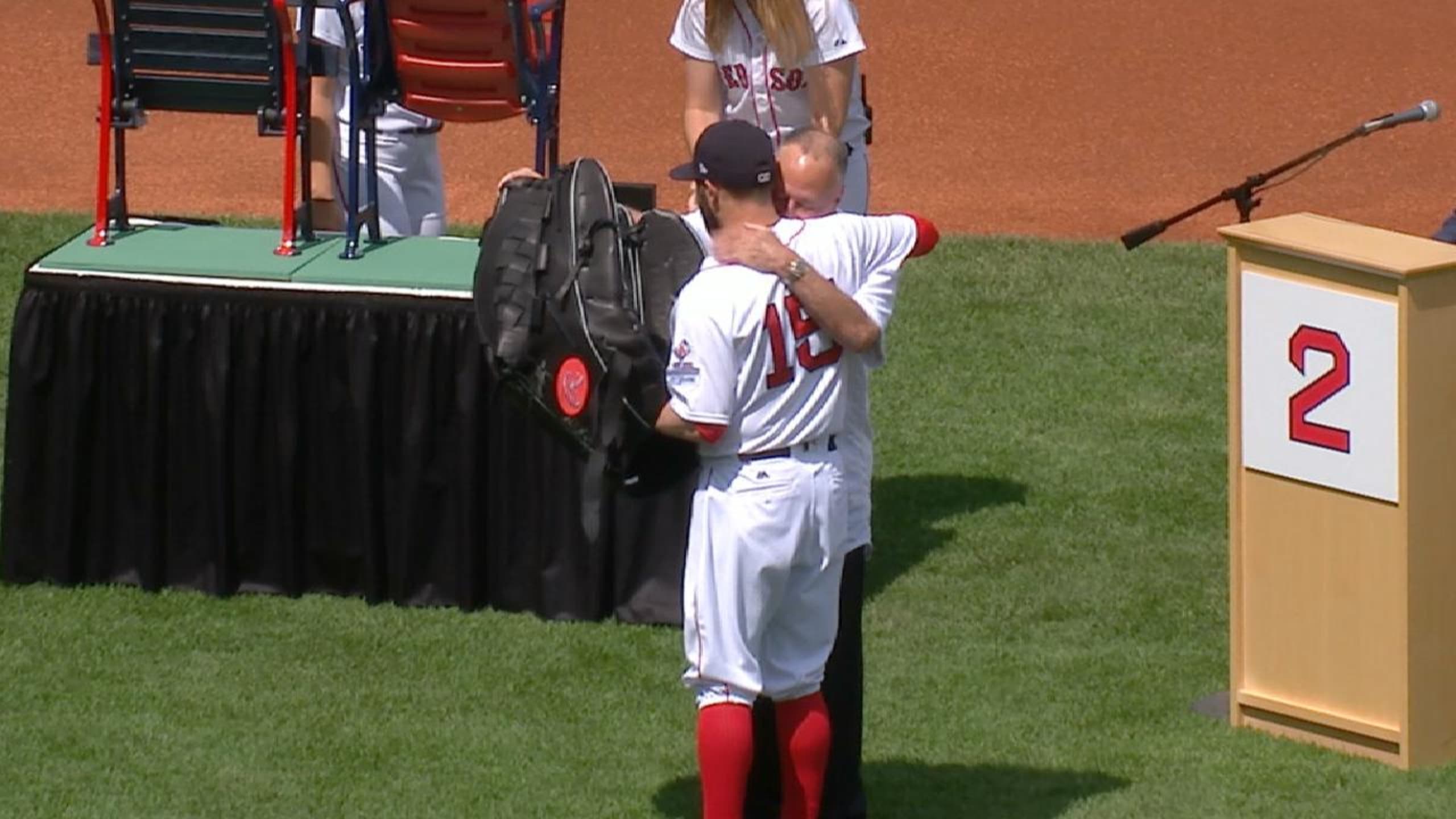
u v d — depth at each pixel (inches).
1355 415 896.3
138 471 1089.4
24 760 914.7
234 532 1090.7
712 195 786.2
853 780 852.6
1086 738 947.3
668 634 1056.8
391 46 1109.1
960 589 1122.0
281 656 1026.1
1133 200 1847.9
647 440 782.5
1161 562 1154.0
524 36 1096.8
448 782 898.7
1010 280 1592.0
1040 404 1382.9
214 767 911.0
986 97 2127.2
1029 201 1843.0
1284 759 922.7
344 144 1236.5
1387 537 899.4
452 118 1130.0
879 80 2171.5
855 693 844.0
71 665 1010.7
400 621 1069.1
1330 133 2033.7
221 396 1069.8
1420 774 904.9
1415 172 1935.3
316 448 1078.4
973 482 1266.0
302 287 1059.9
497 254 802.8
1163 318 1528.1
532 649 1037.8
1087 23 2340.1
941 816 874.1
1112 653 1040.8
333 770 909.8
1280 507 930.1
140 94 1103.0
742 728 791.1
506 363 791.7
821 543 786.8
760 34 1033.5
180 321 1071.0
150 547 1094.4
